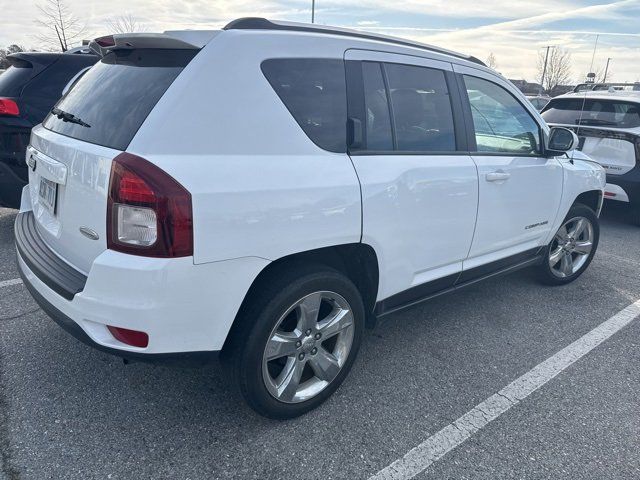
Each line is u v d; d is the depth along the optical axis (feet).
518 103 12.14
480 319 12.70
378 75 8.97
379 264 8.93
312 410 8.75
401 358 10.64
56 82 15.98
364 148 8.61
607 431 8.62
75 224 7.22
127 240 6.44
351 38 8.75
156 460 7.44
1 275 13.39
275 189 7.16
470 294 14.28
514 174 11.55
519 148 12.10
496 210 11.28
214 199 6.59
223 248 6.73
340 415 8.68
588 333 12.17
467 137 10.59
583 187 14.20
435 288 10.69
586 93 23.26
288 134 7.56
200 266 6.61
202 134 6.79
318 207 7.63
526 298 14.15
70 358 9.83
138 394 8.91
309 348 8.29
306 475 7.34
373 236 8.57
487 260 11.75
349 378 9.79
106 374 9.41
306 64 7.96
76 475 7.07
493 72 11.59
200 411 8.55
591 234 15.10
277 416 8.23
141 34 7.40
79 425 8.07
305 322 8.06
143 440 7.82
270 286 7.52
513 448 8.11
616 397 9.62
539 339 11.78
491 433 8.43
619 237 21.06
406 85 9.44
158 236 6.34
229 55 7.16
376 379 9.81
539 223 12.98
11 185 15.33
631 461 7.95
